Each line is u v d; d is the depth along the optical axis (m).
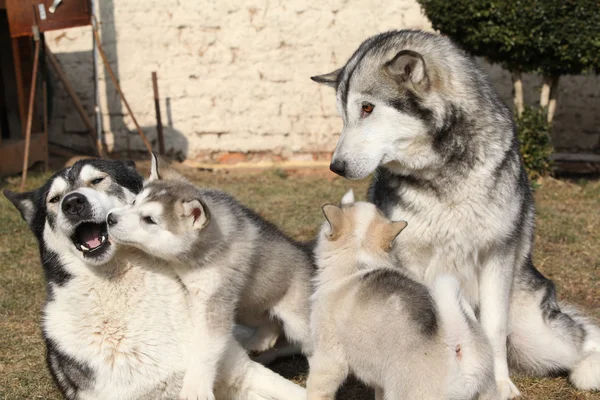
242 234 2.26
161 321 2.15
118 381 2.13
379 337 2.01
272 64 5.28
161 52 5.34
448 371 1.95
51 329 2.18
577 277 3.03
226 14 5.26
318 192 4.29
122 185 2.29
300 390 2.21
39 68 5.21
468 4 3.95
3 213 3.85
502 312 2.33
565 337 2.41
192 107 5.37
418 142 2.27
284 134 5.34
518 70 4.32
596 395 2.32
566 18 3.87
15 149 4.77
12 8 4.40
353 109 2.31
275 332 2.47
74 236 2.12
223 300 2.19
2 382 2.38
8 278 3.08
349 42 5.21
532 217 2.47
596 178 4.72
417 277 2.18
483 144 2.27
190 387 2.10
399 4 5.14
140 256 2.16
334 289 2.13
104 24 5.35
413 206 2.29
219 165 5.20
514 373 2.49
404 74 2.26
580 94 5.20
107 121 5.44
